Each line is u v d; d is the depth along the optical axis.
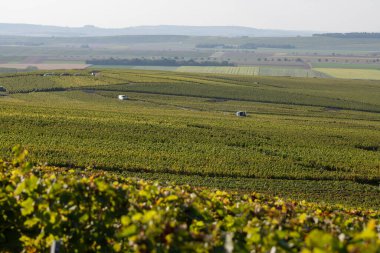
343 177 69.44
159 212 15.16
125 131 86.75
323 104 167.62
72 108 123.38
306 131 105.88
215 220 18.05
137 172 62.84
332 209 29.70
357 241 11.70
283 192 60.22
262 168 69.69
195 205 17.14
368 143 97.94
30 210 16.47
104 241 16.42
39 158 62.84
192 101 159.75
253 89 188.75
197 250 13.05
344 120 139.50
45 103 137.50
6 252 17.62
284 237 14.32
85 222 16.33
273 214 17.67
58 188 16.53
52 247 15.16
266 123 115.62
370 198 61.31
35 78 186.38
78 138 78.38
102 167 62.84
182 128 94.06
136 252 13.27
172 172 64.44
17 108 109.38
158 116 114.06
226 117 126.31
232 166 69.12
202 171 65.06
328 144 94.06
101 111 117.75
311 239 11.50
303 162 75.31
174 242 13.23
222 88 185.25
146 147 76.50
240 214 18.03
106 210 16.83
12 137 74.75
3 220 18.39
